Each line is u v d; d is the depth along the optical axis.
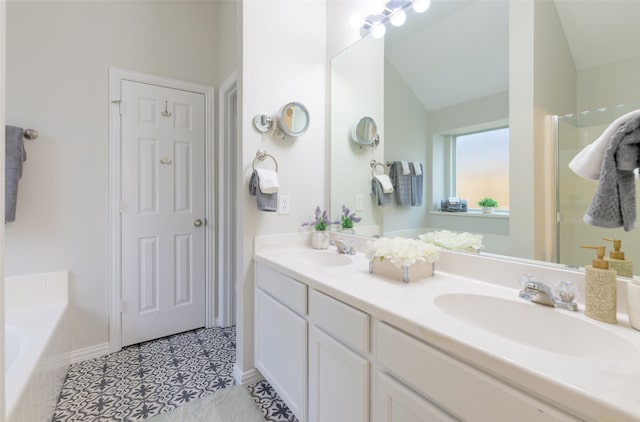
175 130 2.33
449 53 1.34
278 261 1.50
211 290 2.51
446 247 1.31
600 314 0.78
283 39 1.82
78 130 1.96
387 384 0.87
